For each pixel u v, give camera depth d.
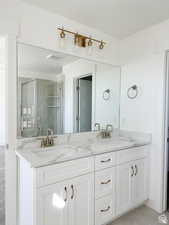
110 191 1.81
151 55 2.20
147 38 2.24
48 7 1.80
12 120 1.66
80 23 2.12
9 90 1.64
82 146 1.92
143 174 2.16
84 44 2.12
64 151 1.76
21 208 1.59
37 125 1.91
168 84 2.14
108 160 1.79
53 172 1.39
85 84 2.32
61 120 2.12
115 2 1.70
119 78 2.62
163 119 2.09
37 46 1.81
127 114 2.52
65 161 1.46
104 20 2.05
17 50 1.70
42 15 1.83
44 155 1.68
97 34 2.31
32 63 1.83
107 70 2.50
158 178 2.13
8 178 1.63
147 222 1.90
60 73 2.08
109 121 2.57
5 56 1.63
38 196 1.31
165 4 1.73
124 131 2.56
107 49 2.44
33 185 1.30
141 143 2.11
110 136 2.53
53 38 1.92
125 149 1.96
